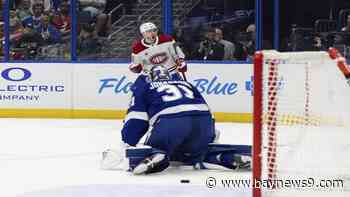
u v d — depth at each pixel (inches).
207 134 493.7
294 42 863.7
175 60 573.9
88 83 853.8
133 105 496.1
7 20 876.0
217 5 873.5
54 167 519.5
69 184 455.2
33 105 861.2
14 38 885.2
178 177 475.5
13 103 861.2
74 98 856.3
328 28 861.8
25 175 488.1
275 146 363.3
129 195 421.1
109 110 853.2
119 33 896.3
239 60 868.0
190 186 444.8
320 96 379.9
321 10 860.6
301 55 354.9
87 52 890.7
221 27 874.1
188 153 505.4
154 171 485.1
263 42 864.9
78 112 858.1
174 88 494.3
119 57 897.5
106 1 891.4
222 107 836.0
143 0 893.2
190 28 879.7
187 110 481.1
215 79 836.0
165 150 491.8
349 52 856.9
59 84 857.5
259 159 362.9
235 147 502.3
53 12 884.6
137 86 502.0
